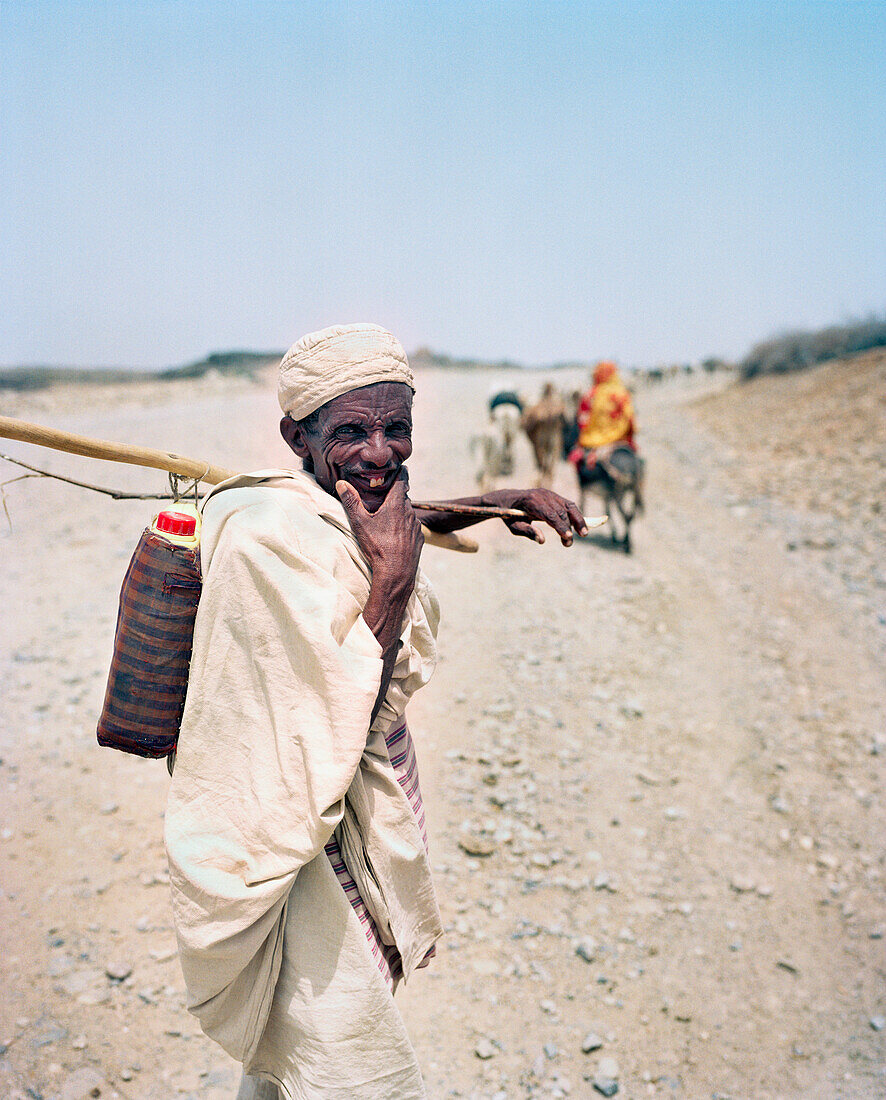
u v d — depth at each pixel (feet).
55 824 15.12
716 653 25.20
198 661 5.17
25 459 45.57
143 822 15.33
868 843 16.81
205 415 67.67
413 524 5.57
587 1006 12.44
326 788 4.91
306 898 5.41
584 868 15.34
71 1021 11.21
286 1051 5.40
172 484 5.87
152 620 5.21
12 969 12.02
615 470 32.89
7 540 31.37
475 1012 12.13
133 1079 10.46
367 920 5.63
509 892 14.60
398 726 6.06
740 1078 11.40
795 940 14.19
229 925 5.00
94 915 13.14
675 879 15.37
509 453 45.06
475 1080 11.00
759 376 116.88
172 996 11.78
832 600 30.91
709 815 17.34
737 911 14.75
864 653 26.25
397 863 5.67
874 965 13.70
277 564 5.09
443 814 16.33
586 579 29.68
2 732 17.87
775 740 20.45
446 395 94.89
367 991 5.32
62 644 22.15
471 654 22.91
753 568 34.30
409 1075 5.43
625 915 14.35
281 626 5.08
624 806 17.25
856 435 60.39
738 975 13.32
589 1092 11.00
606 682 22.22
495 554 31.83
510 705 20.36
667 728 20.43
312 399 5.47
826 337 113.50
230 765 5.18
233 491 5.47
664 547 35.50
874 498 44.93
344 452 5.48
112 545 30.73
